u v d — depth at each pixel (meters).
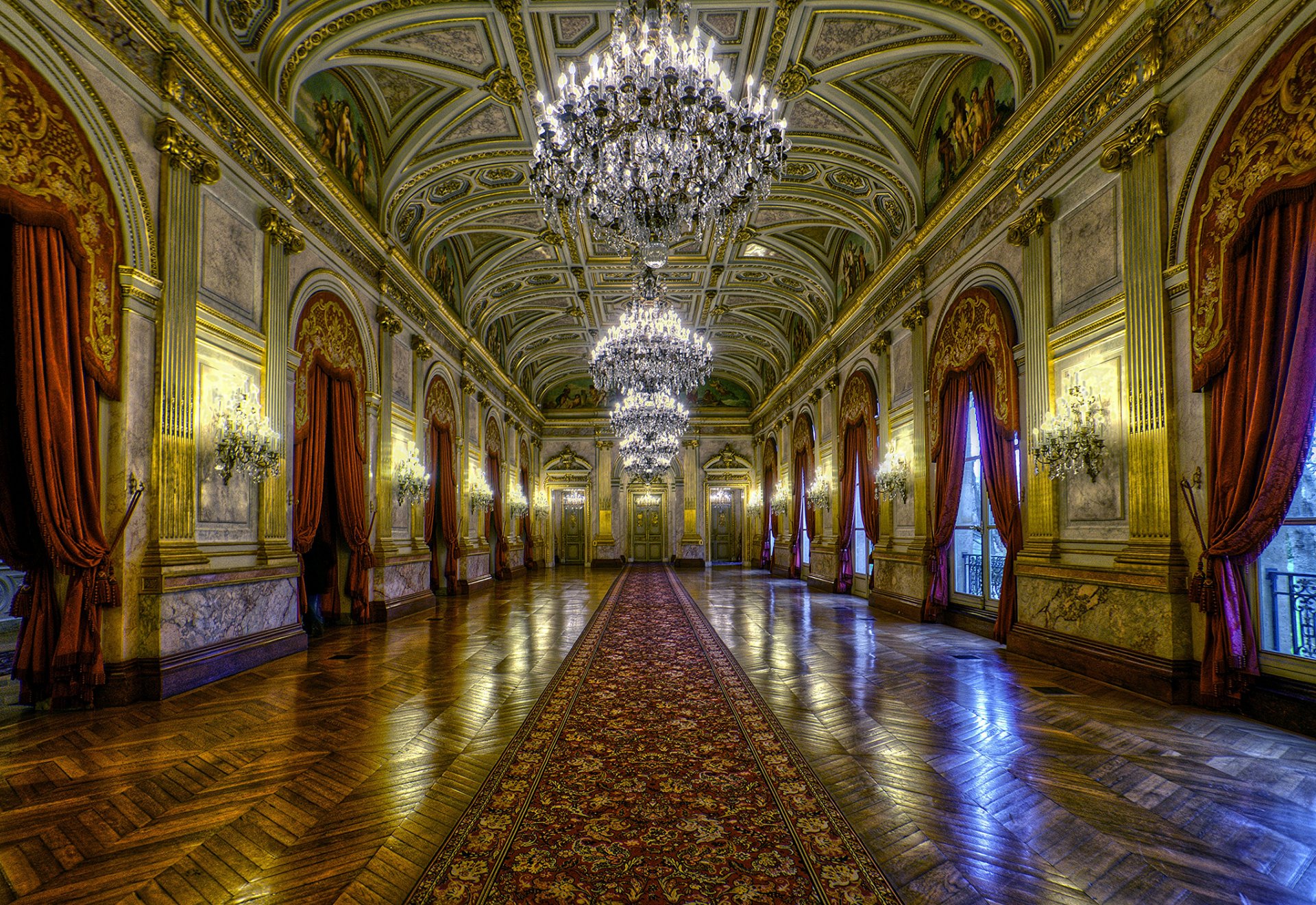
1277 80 4.21
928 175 9.27
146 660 5.12
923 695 5.25
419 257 10.95
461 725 4.49
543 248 12.89
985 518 8.27
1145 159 5.27
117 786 3.48
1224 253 4.55
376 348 9.50
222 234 6.10
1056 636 6.34
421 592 10.92
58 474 4.52
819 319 15.18
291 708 4.92
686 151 5.46
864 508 11.89
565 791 3.40
